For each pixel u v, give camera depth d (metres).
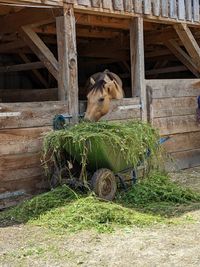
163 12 8.00
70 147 5.74
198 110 8.91
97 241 4.44
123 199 6.04
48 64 6.78
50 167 6.14
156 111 7.98
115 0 7.15
